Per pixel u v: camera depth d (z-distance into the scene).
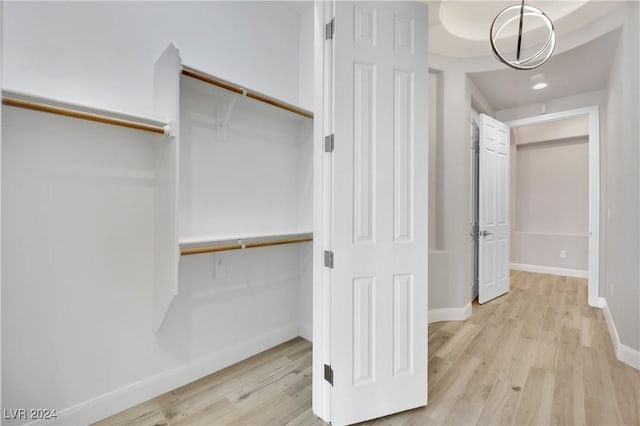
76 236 1.56
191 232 2.02
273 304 2.56
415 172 1.75
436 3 2.42
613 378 2.06
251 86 2.36
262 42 2.44
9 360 1.39
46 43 1.47
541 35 2.80
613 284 2.80
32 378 1.45
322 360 1.67
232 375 2.10
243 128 2.31
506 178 4.12
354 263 1.62
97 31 1.62
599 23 2.57
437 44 3.01
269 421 1.66
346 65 1.59
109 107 1.66
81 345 1.59
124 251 1.73
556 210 5.42
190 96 2.00
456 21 2.83
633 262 2.26
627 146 2.40
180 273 1.97
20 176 1.41
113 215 1.68
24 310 1.42
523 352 2.44
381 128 1.66
